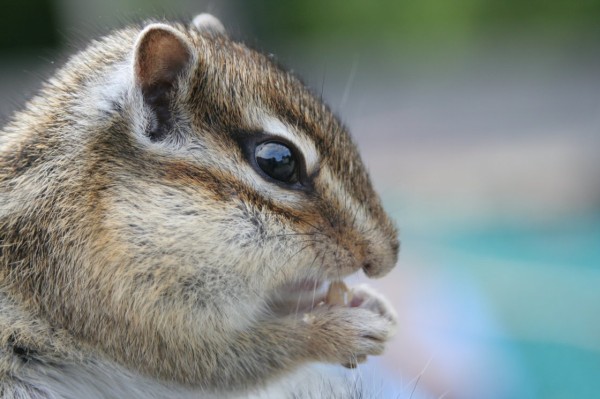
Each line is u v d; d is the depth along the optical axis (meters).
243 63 0.47
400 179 0.94
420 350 0.53
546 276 0.57
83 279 0.46
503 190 0.88
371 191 0.47
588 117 1.19
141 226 0.46
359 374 0.48
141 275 0.46
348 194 0.47
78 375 0.46
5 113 0.48
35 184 0.46
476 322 0.54
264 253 0.46
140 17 0.49
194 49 0.46
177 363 0.46
